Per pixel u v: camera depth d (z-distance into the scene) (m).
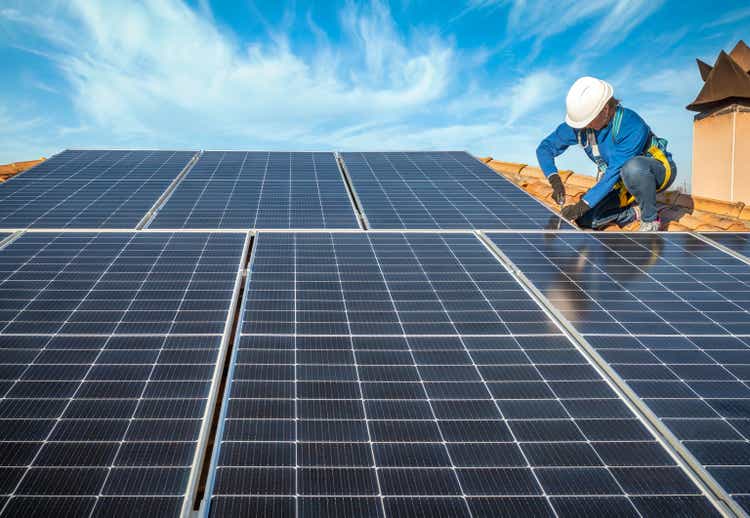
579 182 4.57
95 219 3.06
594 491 1.35
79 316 1.97
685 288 2.33
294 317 2.01
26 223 2.97
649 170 3.07
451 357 1.82
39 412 1.52
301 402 1.60
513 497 1.33
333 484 1.35
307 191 3.68
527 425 1.55
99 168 4.07
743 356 1.88
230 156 4.54
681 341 1.95
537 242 2.79
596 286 2.33
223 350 1.81
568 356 1.85
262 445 1.45
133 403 1.56
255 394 1.62
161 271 2.33
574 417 1.58
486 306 2.14
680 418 1.59
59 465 1.36
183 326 1.93
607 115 3.11
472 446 1.47
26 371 1.67
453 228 3.11
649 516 1.29
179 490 1.31
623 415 1.60
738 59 4.54
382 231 2.88
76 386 1.62
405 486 1.35
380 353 1.83
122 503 1.27
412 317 2.04
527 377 1.74
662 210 3.98
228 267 2.38
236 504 1.29
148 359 1.75
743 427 1.56
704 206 3.85
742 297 2.26
